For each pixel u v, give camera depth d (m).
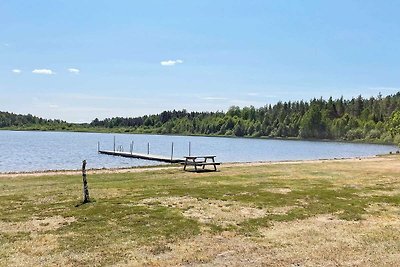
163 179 19.44
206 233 9.73
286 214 11.77
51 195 14.30
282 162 32.62
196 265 7.61
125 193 14.76
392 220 11.36
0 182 18.33
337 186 17.22
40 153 56.78
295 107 153.12
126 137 145.00
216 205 12.80
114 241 8.96
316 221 11.09
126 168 26.27
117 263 7.64
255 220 11.00
